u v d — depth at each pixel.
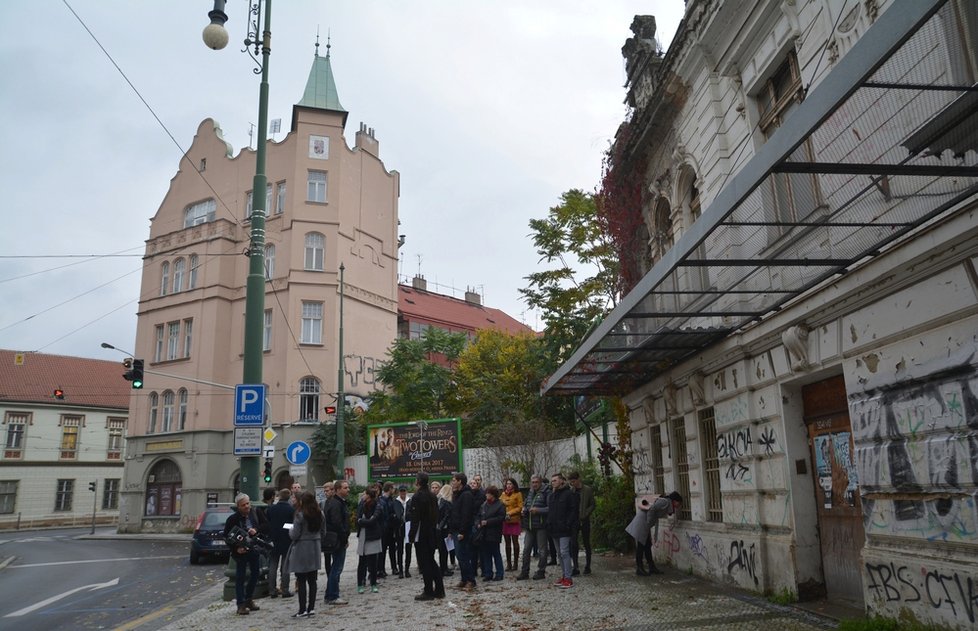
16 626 10.14
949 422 5.75
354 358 36.25
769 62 9.27
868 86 4.20
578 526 12.09
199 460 34.53
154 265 39.16
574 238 24.92
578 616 8.21
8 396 49.53
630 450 15.58
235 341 36.03
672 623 7.56
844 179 5.60
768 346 8.84
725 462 10.03
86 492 51.69
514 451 26.16
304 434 33.47
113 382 56.19
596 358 11.38
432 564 10.05
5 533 43.19
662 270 7.00
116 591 13.76
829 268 6.95
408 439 28.52
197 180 39.47
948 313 5.75
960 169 4.74
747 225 5.88
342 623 8.55
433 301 57.41
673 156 12.59
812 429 8.46
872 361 6.80
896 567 6.32
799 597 8.14
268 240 36.31
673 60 12.06
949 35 4.31
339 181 36.97
